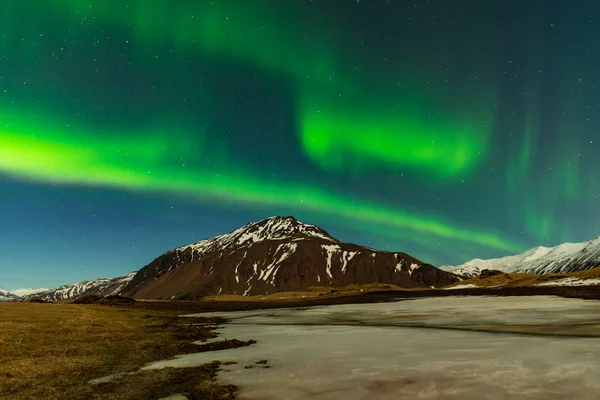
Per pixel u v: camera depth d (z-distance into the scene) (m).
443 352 16.73
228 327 35.19
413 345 19.30
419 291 167.00
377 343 20.61
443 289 177.75
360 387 11.37
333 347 19.48
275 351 18.58
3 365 16.02
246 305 102.88
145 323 39.72
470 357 15.21
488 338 20.89
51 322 33.97
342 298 132.00
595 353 14.96
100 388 12.34
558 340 18.95
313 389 11.32
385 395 10.53
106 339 24.91
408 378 12.16
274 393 11.07
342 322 37.78
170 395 11.23
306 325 35.44
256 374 13.44
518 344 18.08
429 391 10.69
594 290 78.25
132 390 11.91
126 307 74.56
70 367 15.64
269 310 73.81
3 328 27.92
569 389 10.29
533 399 9.64
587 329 23.41
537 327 25.55
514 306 49.00
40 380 13.62
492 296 84.69
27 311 43.66
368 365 14.39
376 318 41.22
